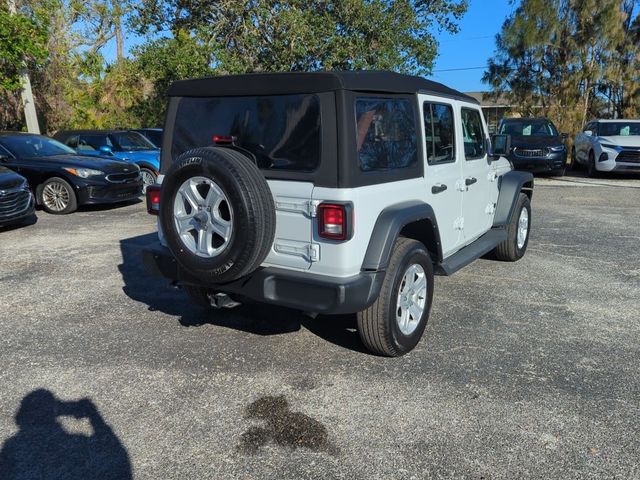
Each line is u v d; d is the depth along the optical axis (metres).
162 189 3.60
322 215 3.38
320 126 3.40
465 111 5.21
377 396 3.47
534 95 21.42
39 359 3.99
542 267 6.43
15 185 8.27
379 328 3.76
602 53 19.97
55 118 19.45
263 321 4.73
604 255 6.99
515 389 3.56
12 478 2.72
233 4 15.71
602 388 3.58
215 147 3.51
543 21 19.73
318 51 15.20
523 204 6.63
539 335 4.43
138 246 7.40
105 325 4.64
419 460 2.85
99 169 10.16
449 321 4.73
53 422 3.20
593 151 15.57
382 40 15.15
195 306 5.09
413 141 4.10
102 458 2.88
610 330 4.54
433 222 4.16
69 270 6.24
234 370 3.83
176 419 3.23
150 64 15.71
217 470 2.78
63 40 19.08
